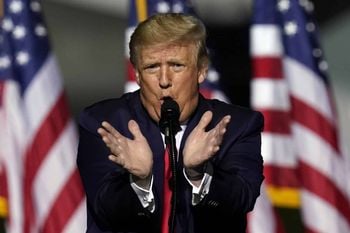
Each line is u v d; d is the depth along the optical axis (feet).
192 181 31.71
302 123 69.15
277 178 69.15
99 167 33.60
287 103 69.41
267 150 68.95
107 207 32.19
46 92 69.82
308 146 68.90
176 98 32.76
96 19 75.36
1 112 69.31
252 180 32.94
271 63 69.46
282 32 69.72
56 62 71.46
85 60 75.31
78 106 75.10
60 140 69.41
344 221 68.59
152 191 32.45
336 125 69.46
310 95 69.15
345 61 74.95
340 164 69.05
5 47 70.28
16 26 70.49
